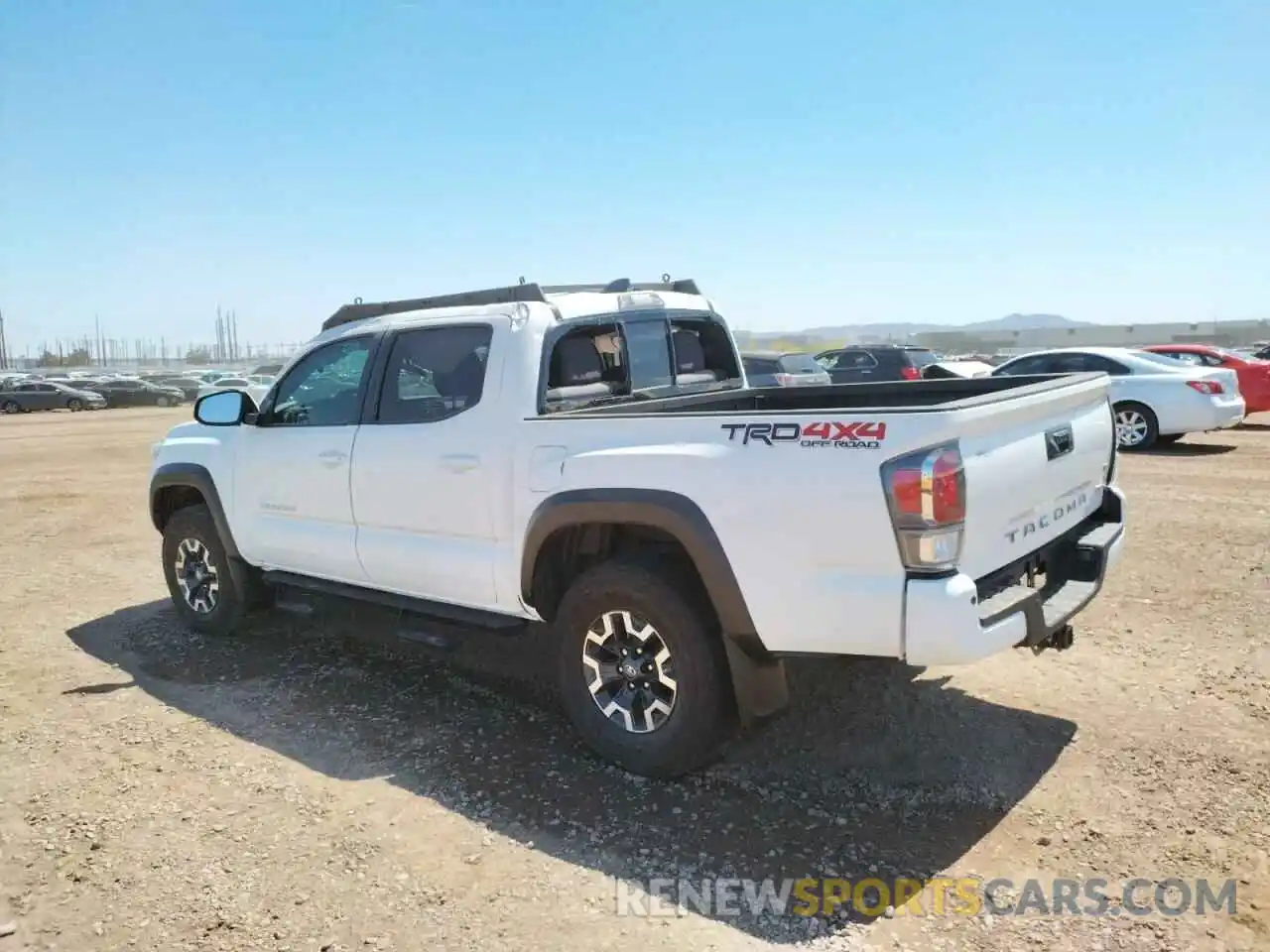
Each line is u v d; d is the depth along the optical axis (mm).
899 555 3170
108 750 4242
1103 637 5395
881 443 3186
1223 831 3326
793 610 3383
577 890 3082
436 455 4438
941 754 4004
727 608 3500
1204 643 5242
